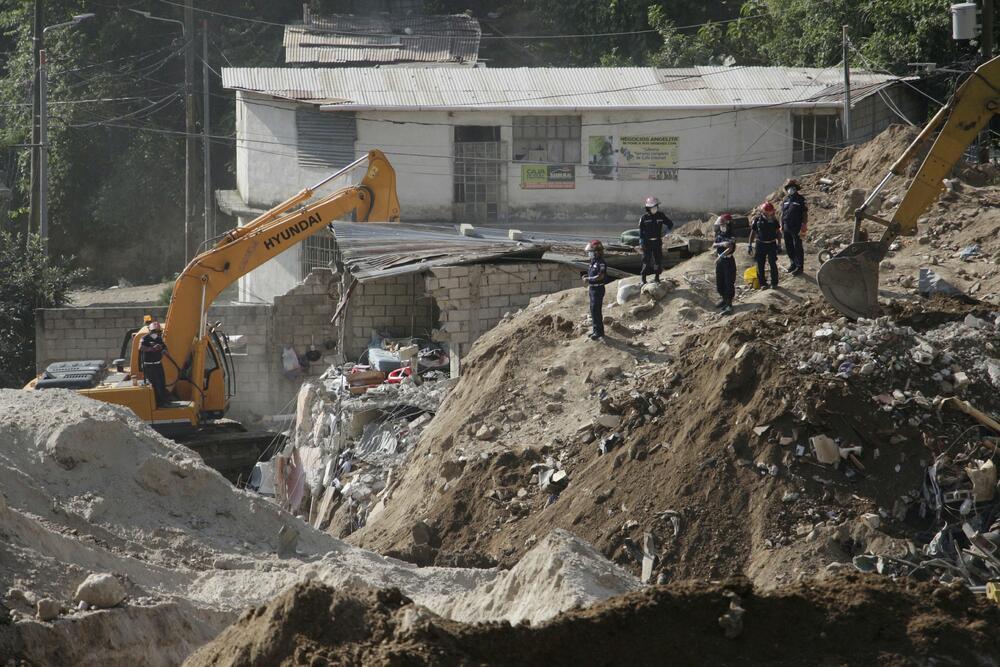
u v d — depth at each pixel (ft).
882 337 154.40
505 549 153.79
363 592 69.62
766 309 179.42
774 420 147.54
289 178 342.23
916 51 354.33
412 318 269.44
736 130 333.62
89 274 480.64
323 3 477.36
